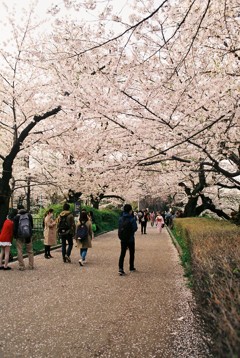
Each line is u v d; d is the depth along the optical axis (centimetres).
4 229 982
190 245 825
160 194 2555
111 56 762
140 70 778
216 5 693
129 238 933
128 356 396
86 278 861
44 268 1015
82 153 1078
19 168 2088
